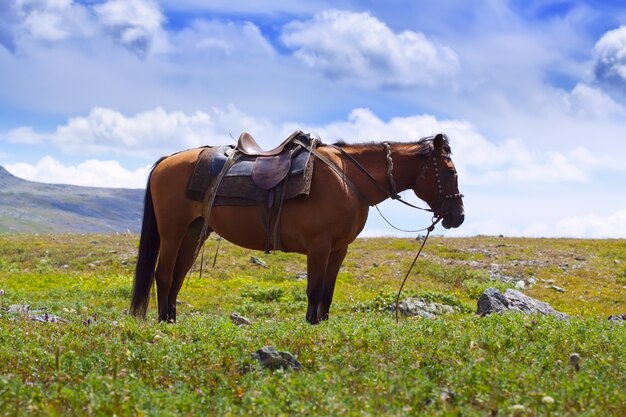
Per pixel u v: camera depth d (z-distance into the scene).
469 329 10.14
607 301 24.70
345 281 26.86
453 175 11.74
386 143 11.77
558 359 8.20
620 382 7.04
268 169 11.59
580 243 35.31
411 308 18.58
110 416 5.79
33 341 8.70
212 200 11.91
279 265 28.61
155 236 12.67
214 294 22.12
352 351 8.42
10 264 27.97
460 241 36.38
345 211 11.28
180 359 7.78
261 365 7.54
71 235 38.03
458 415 6.05
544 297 25.14
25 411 5.82
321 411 5.86
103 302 19.06
